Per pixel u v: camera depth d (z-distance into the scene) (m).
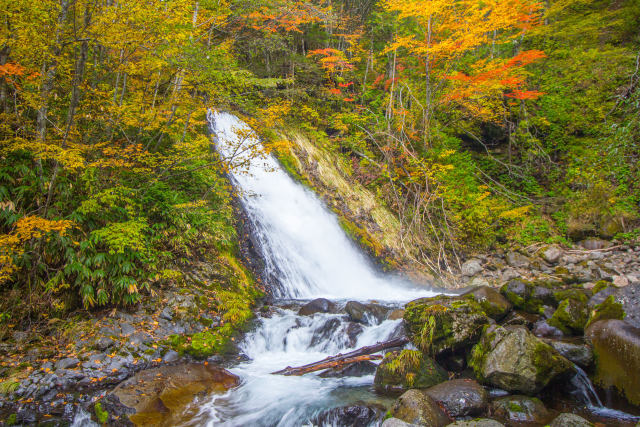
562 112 16.94
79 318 5.55
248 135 8.05
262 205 9.95
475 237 13.02
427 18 12.80
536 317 6.27
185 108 7.75
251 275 8.23
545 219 14.12
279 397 4.62
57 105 6.27
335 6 17.95
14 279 5.24
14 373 4.49
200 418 4.18
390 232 12.14
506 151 17.31
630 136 13.48
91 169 5.81
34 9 4.75
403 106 14.51
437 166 12.94
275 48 13.38
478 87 13.52
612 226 12.65
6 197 5.16
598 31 18.09
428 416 3.84
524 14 15.03
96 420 4.08
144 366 5.07
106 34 5.40
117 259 5.81
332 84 16.23
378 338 6.03
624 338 4.60
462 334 5.28
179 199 7.41
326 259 10.21
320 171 12.57
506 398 4.32
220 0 9.34
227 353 5.78
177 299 6.36
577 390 4.68
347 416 4.16
